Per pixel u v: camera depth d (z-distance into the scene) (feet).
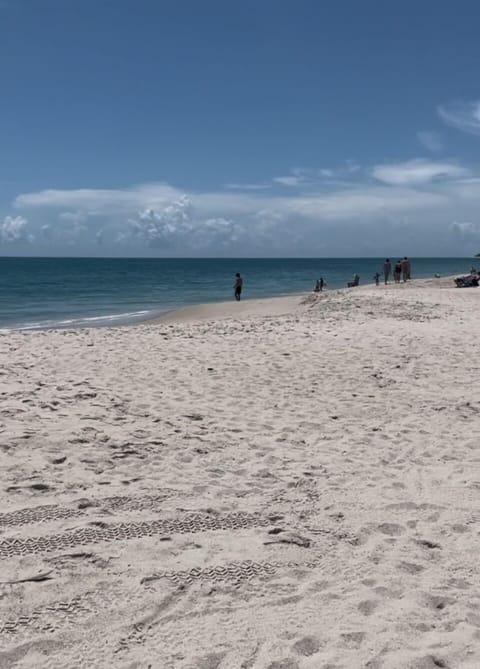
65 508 16.72
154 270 472.03
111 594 12.71
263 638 11.44
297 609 12.45
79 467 19.98
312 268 550.77
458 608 12.64
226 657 10.87
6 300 154.71
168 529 15.84
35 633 11.32
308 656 10.98
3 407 26.21
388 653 11.07
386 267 129.70
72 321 101.96
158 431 24.53
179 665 10.61
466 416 28.27
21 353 42.39
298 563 14.37
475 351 44.50
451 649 11.21
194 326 59.36
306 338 49.14
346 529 16.34
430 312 69.87
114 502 17.38
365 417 28.04
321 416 27.96
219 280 280.92
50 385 31.45
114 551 14.51
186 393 31.42
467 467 21.70
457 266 538.47
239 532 15.89
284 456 22.35
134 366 37.96
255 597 12.85
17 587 12.77
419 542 15.74
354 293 99.30
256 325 58.75
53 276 330.95
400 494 19.04
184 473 20.13
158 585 13.12
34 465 19.74
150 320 101.50
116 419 25.80
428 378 35.91
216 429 25.38
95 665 10.54
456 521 17.10
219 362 39.55
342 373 36.86
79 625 11.63
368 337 49.67
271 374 36.40
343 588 13.33
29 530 15.31
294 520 16.80
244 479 19.93
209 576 13.60
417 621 12.14
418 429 26.27
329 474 20.67
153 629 11.64
